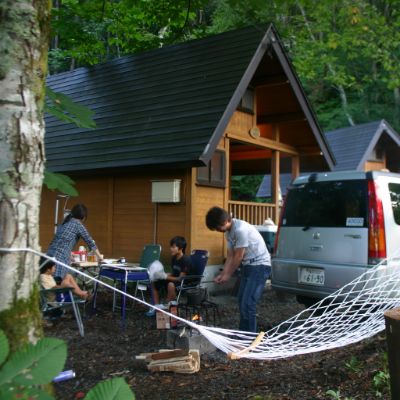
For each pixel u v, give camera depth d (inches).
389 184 223.6
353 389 136.3
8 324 84.0
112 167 325.1
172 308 205.3
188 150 297.6
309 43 689.6
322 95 1146.7
